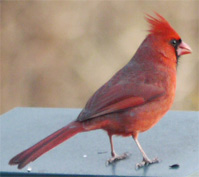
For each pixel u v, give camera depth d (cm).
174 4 1747
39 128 895
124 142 820
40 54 1722
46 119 952
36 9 1723
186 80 1672
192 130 869
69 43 1722
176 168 703
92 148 795
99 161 739
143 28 1736
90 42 1730
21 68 1720
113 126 750
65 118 955
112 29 1739
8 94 1719
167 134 854
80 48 1727
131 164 726
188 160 731
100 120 743
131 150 786
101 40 1734
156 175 677
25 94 1720
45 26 1722
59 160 744
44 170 705
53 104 1714
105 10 1742
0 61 1717
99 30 1738
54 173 693
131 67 789
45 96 1719
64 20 1725
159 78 777
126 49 1731
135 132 762
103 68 1719
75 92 1714
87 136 854
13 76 1720
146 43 797
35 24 1720
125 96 752
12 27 1720
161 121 924
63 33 1725
